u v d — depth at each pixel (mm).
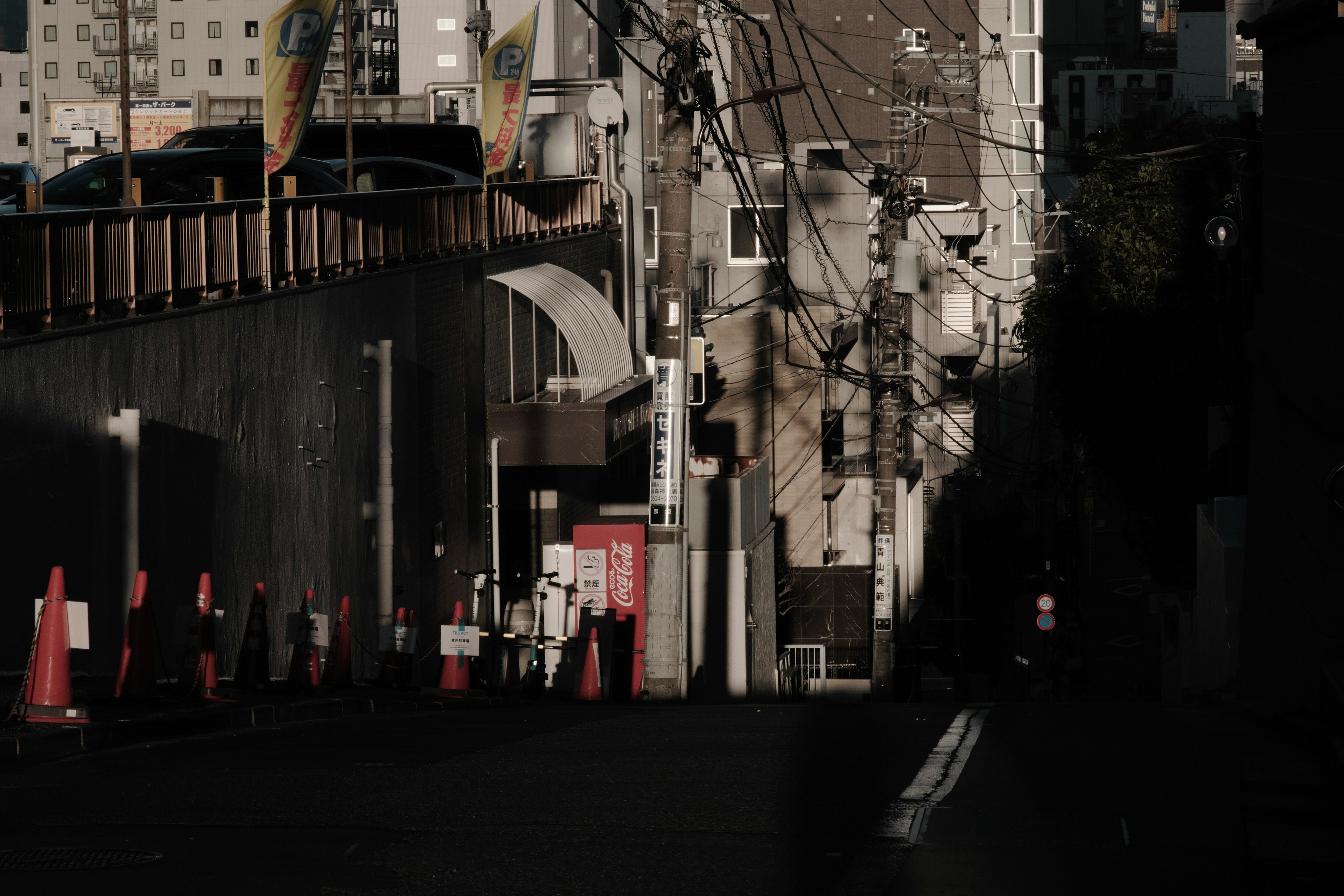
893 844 6957
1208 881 6301
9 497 12844
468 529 26469
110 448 14461
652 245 46250
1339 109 12070
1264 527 14695
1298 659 12305
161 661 14992
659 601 19656
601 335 29781
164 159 22656
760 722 12758
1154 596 34438
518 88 27812
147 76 122875
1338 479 11000
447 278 25422
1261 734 11273
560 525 30328
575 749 10445
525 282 28469
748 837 7090
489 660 23828
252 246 18156
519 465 27844
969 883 6230
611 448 28062
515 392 29781
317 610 19844
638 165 39312
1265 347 14766
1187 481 33156
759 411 41469
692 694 28516
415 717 14617
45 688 10898
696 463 30656
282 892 5957
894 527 29203
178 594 15859
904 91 31703
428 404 24359
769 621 33125
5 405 12766
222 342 17000
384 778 8883
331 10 18281
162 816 7566
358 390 21406
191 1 118875
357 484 21406
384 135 33094
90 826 7301
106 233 14672
